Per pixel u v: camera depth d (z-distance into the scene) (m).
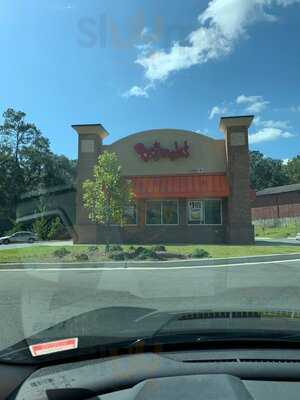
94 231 28.28
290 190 68.31
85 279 12.46
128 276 13.05
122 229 28.53
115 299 9.19
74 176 70.56
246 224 27.28
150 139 29.36
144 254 17.42
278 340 3.34
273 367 2.96
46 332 3.99
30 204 60.09
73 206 46.62
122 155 29.47
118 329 3.75
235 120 27.81
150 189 28.34
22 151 65.19
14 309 8.13
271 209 62.81
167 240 28.48
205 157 29.06
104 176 20.36
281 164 108.31
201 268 14.97
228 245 24.31
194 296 9.48
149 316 4.30
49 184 64.94
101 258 17.44
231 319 4.02
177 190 28.19
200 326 3.69
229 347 3.34
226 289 10.40
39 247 23.19
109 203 20.39
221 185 28.20
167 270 14.52
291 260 17.12
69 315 7.55
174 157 29.03
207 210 28.52
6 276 13.32
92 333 3.67
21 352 3.44
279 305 8.26
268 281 11.64
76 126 28.69
